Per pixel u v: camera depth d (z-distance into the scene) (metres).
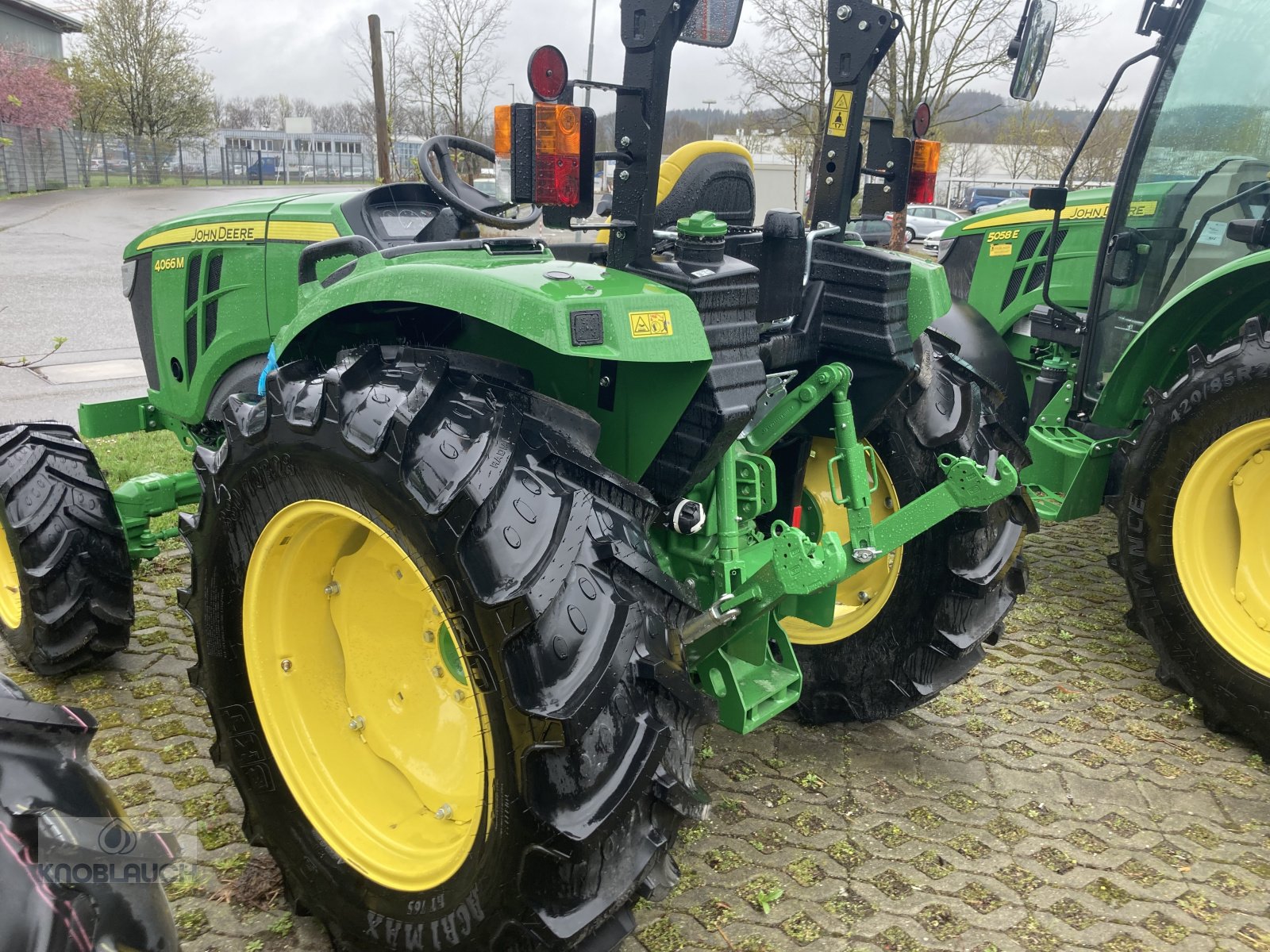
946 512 2.36
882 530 2.43
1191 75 3.79
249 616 2.14
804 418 2.62
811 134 16.78
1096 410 3.91
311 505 1.95
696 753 2.95
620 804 1.62
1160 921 2.30
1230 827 2.67
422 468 1.71
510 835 1.67
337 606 2.21
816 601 2.59
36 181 31.72
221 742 2.25
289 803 2.14
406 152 20.78
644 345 1.72
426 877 1.92
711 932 2.22
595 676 1.64
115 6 39.28
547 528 1.70
